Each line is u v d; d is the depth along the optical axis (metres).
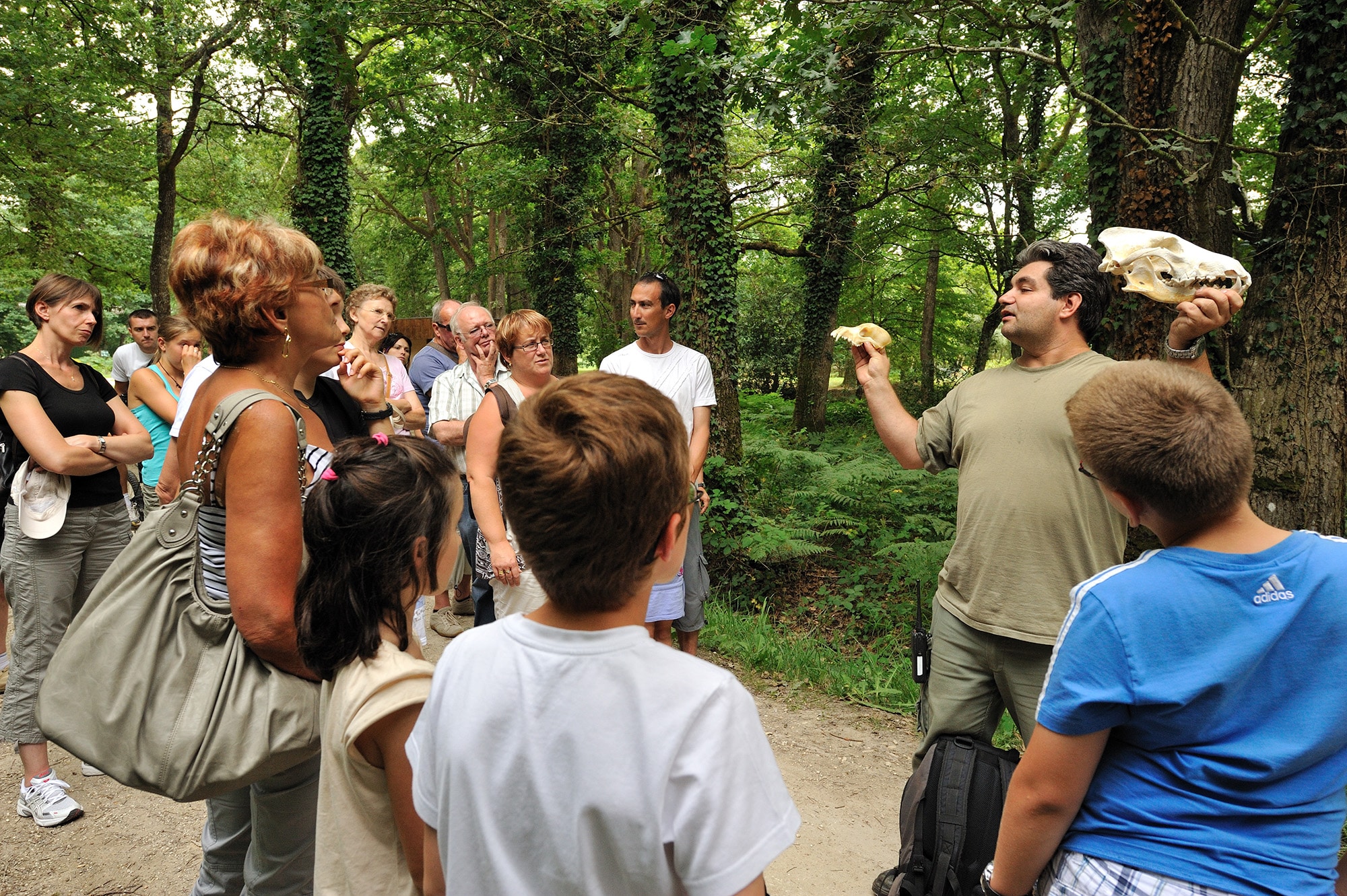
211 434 1.47
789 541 5.56
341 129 14.59
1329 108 3.98
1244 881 1.15
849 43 4.55
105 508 3.19
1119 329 4.42
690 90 5.84
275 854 1.63
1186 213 4.23
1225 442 1.19
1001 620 2.24
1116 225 4.96
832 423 15.12
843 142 10.78
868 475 7.05
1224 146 3.74
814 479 7.36
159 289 17.00
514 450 1.00
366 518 1.26
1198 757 1.20
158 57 14.62
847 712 4.04
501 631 1.06
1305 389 4.14
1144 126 4.27
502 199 14.95
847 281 15.49
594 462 0.94
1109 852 1.23
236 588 1.45
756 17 5.78
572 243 14.81
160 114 16.56
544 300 14.91
